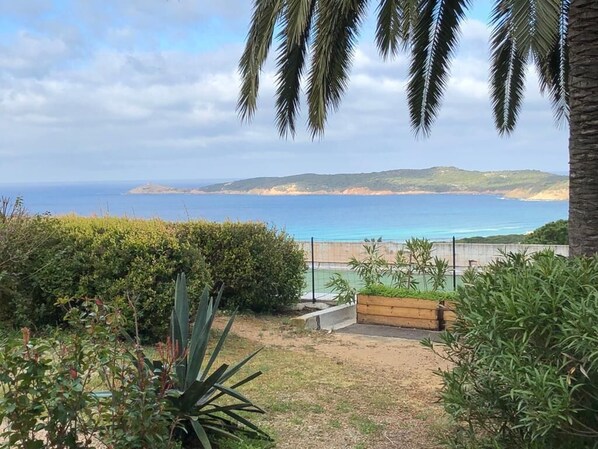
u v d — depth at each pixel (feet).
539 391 8.74
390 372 21.11
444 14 28.94
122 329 10.63
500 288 10.46
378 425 15.15
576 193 16.40
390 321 30.42
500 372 9.46
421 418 15.81
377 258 34.27
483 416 11.00
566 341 8.92
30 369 8.78
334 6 22.43
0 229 23.44
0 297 23.56
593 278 9.93
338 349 24.98
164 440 10.14
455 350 11.76
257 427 13.78
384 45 26.32
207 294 13.97
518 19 15.37
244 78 23.08
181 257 24.89
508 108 35.32
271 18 20.80
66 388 8.93
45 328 23.26
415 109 31.63
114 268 23.39
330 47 24.16
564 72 30.55
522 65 33.63
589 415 9.41
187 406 12.38
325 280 44.62
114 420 9.36
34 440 8.98
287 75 26.81
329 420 15.44
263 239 33.22
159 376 10.46
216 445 12.76
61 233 24.91
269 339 26.71
